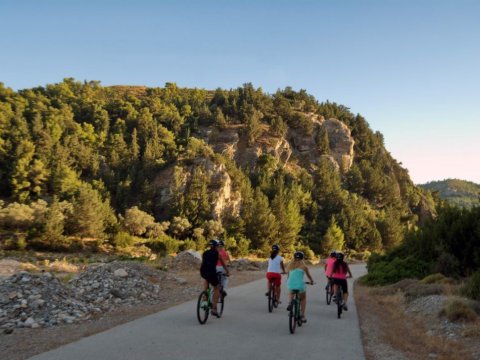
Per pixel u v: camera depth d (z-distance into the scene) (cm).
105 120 12256
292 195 9662
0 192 8744
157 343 731
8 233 6481
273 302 1175
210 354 670
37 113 11438
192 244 7169
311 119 15150
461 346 842
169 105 14388
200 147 10269
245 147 12469
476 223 2030
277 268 1162
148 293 1453
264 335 836
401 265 2192
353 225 9488
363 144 16212
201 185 8738
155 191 9100
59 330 877
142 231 7556
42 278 1159
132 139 11044
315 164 13638
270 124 14138
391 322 1116
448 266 1991
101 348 690
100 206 7481
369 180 13438
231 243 7250
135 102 14288
